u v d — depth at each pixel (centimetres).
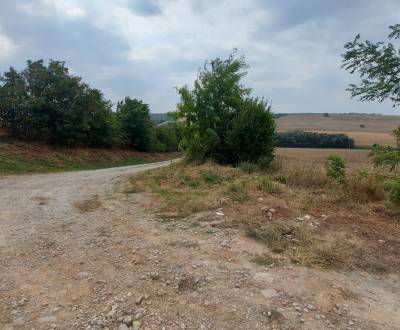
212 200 732
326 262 430
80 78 2700
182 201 754
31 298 347
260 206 658
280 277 388
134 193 945
